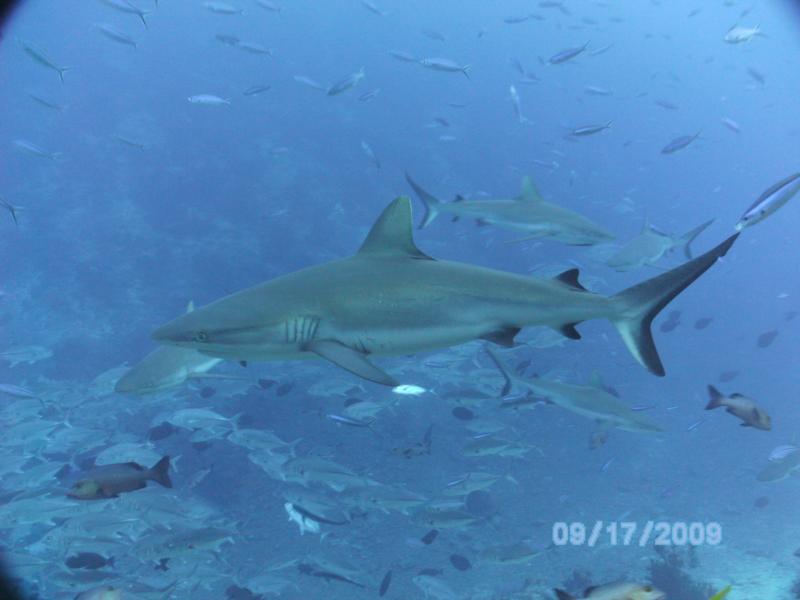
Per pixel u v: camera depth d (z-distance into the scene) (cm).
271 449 1086
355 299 405
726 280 5084
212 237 3372
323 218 3797
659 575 1244
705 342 3697
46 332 2603
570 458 2017
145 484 516
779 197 432
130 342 2652
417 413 2008
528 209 956
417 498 910
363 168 4653
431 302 411
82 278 2900
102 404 1814
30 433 1138
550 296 425
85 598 425
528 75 2230
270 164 4119
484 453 1004
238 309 398
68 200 3372
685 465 2052
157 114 4406
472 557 1388
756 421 610
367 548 1428
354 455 1869
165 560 807
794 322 4269
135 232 3234
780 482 1891
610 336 2941
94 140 3900
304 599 1165
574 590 1228
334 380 1362
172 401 1898
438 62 1639
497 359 924
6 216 3145
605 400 891
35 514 827
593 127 1432
